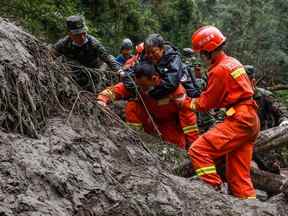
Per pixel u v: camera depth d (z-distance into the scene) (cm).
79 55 607
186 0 1823
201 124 749
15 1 832
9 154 311
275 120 691
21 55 372
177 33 1800
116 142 409
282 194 442
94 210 322
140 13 1469
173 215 358
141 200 354
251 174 607
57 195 310
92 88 523
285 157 859
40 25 912
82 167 344
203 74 823
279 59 1828
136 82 539
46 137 351
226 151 460
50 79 396
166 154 525
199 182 420
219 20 1955
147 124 593
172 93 552
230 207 393
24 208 284
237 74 448
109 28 1320
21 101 350
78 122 394
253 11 1917
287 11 1938
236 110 453
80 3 1248
